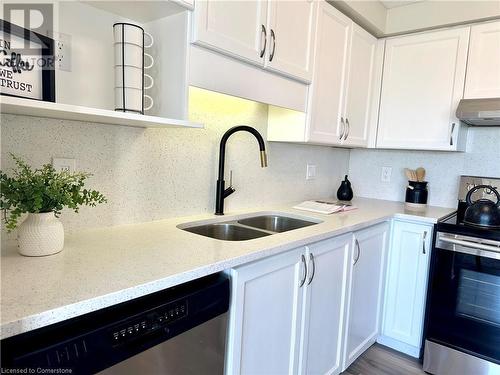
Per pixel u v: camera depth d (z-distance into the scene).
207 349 1.03
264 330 1.26
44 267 0.89
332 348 1.75
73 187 1.01
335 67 2.05
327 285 1.63
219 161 1.71
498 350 1.78
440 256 1.95
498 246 1.75
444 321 1.95
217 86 1.32
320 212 2.02
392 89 2.46
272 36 1.52
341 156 2.89
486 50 2.09
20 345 0.66
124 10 1.22
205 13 1.21
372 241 2.00
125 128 1.36
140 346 0.83
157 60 1.30
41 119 1.12
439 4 2.22
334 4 2.03
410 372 2.00
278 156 2.20
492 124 2.28
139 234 1.28
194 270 0.94
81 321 0.76
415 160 2.67
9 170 1.06
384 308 2.25
